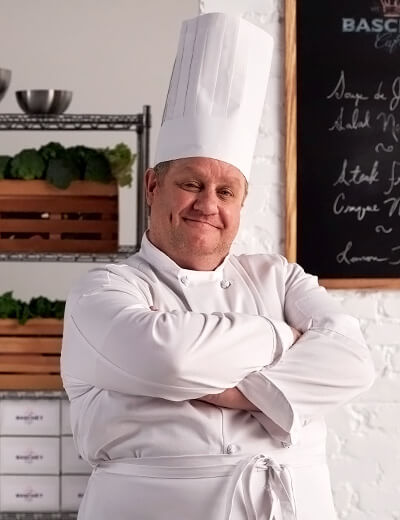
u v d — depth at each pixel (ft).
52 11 17.74
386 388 8.58
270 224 8.55
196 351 5.45
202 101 6.27
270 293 6.48
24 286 18.03
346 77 8.55
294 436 5.72
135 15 17.84
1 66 17.78
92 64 17.87
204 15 6.46
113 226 10.21
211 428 5.74
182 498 5.69
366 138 8.57
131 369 5.49
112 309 5.69
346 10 8.54
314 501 5.91
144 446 5.78
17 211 10.16
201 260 6.25
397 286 8.55
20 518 9.73
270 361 5.75
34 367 9.92
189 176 6.12
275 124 8.55
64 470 9.75
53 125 10.24
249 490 5.66
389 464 8.61
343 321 6.10
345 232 8.57
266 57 6.49
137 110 17.95
